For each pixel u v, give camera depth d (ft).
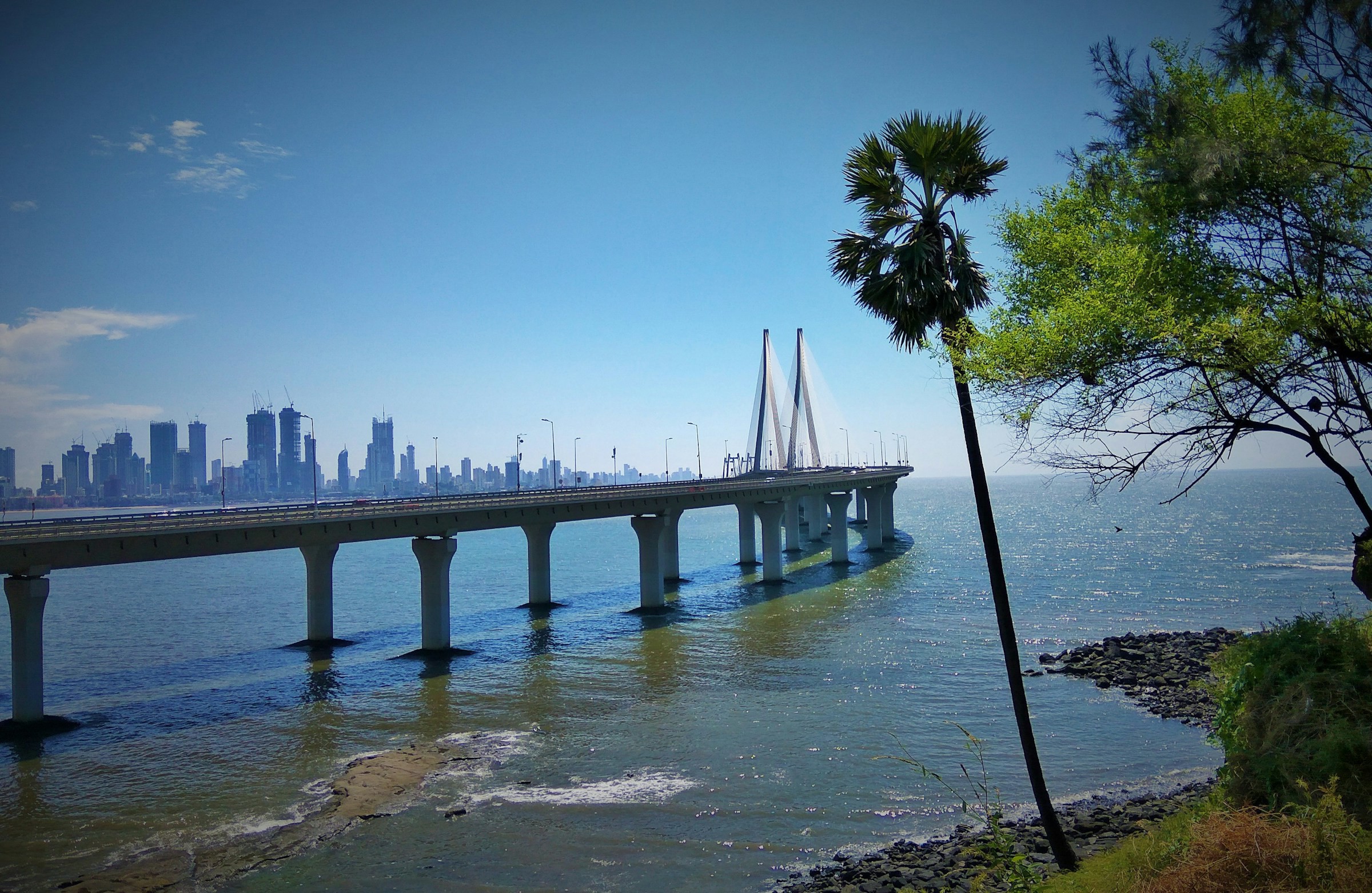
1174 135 56.24
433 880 77.61
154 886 77.00
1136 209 57.21
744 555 366.84
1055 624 205.16
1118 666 155.02
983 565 340.18
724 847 83.56
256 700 144.46
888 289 63.46
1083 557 381.60
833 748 112.57
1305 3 47.39
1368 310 49.39
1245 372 50.39
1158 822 80.07
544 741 117.60
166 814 93.66
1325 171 50.34
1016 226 64.18
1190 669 150.92
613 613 236.63
